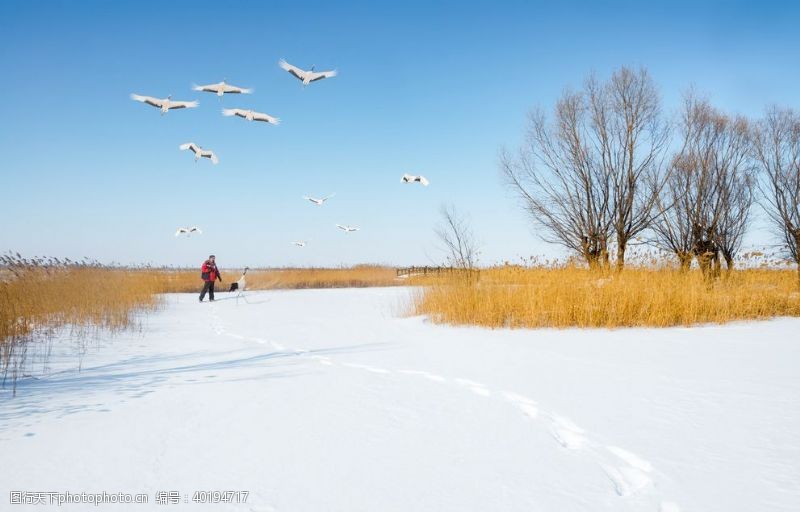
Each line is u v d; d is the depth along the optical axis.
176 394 5.97
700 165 19.39
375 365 7.85
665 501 3.17
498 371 7.26
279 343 10.45
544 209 20.02
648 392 5.92
